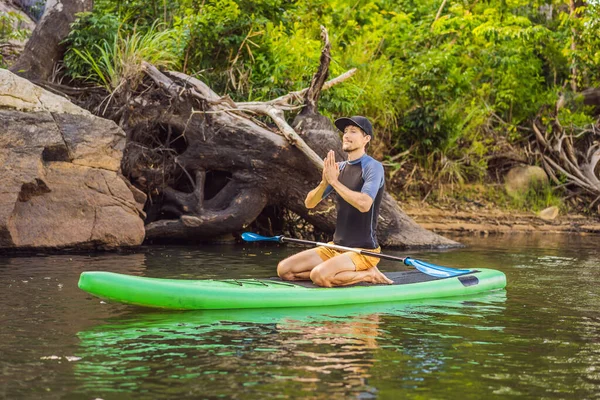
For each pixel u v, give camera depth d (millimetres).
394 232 10250
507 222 13664
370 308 5410
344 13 14203
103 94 10078
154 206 10062
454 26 14844
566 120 15797
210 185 10352
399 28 14594
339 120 5934
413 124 13820
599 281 7078
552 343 4395
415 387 3439
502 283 6598
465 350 4172
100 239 8672
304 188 9789
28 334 4344
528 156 15766
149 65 9852
